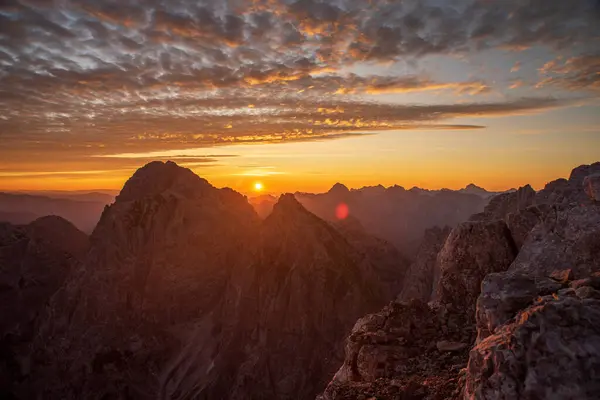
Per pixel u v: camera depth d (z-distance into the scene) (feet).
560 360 21.70
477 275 57.57
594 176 49.29
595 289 28.14
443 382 36.42
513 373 22.65
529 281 31.78
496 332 26.89
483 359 24.57
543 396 21.17
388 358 44.52
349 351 50.49
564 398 20.71
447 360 42.63
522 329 23.71
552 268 46.83
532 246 51.90
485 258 58.54
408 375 41.47
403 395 35.83
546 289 30.35
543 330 23.06
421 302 55.72
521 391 21.91
